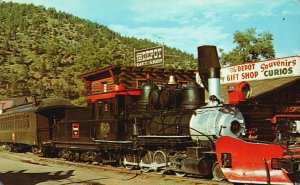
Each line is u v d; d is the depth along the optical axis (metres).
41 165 20.36
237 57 39.56
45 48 165.00
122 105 18.03
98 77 30.06
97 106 19.42
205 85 14.74
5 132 33.62
